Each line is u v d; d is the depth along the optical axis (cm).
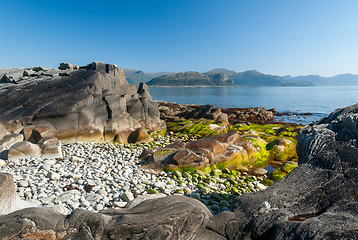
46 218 368
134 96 1761
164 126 1939
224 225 386
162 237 358
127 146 1373
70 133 1307
